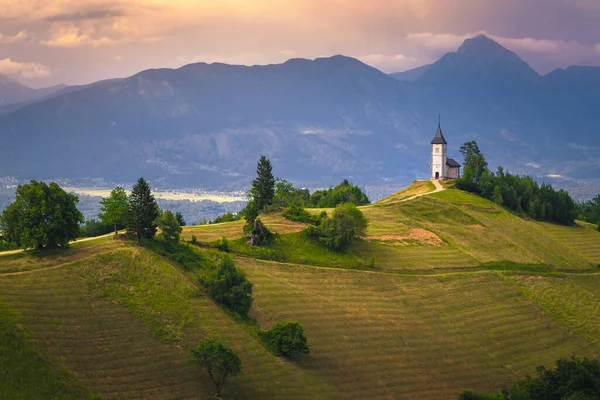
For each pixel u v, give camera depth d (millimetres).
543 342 157625
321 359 130500
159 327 123188
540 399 118062
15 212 134500
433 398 126125
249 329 131750
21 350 105938
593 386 117312
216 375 113625
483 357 145750
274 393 116312
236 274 139500
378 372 130750
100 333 117188
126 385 108375
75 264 132375
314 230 184500
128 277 133625
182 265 144750
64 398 100500
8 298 116500
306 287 157125
